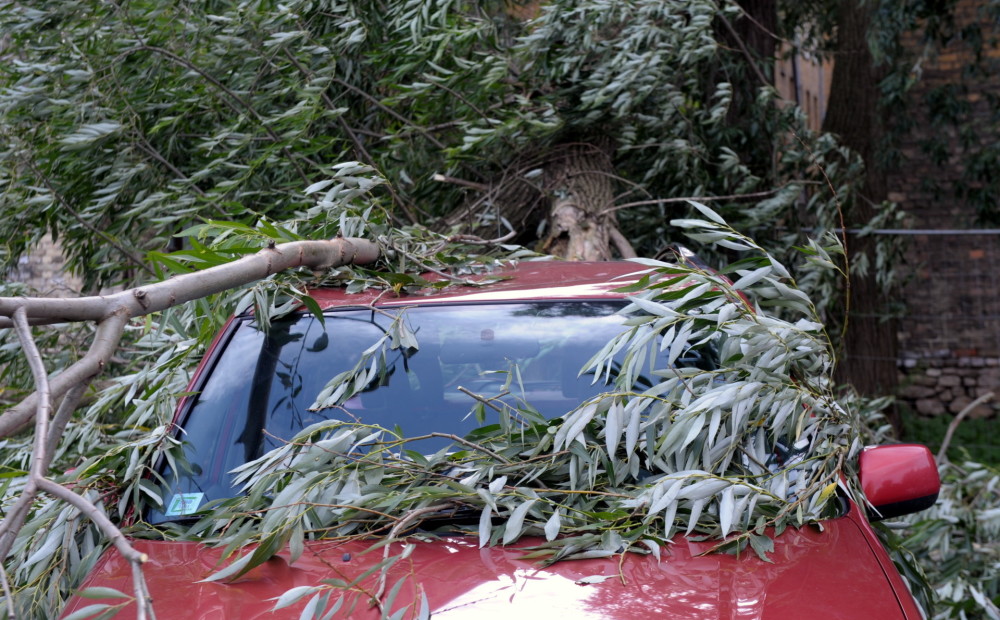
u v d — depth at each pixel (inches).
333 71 230.1
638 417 101.1
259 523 99.4
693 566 88.0
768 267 118.4
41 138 222.4
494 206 248.5
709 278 113.7
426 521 99.1
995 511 176.1
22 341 79.4
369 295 132.0
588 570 87.0
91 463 114.3
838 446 113.4
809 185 303.0
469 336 120.3
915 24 442.9
